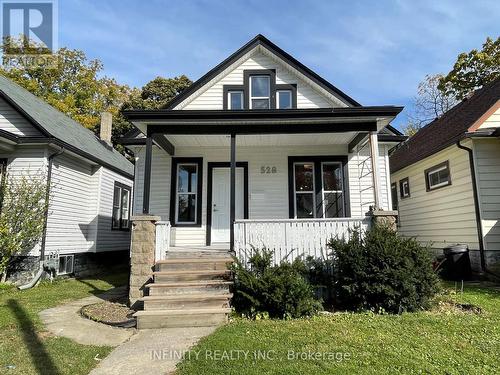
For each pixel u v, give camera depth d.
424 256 5.57
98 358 3.76
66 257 10.20
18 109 9.06
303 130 7.45
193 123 7.20
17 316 5.42
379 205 7.01
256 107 9.83
